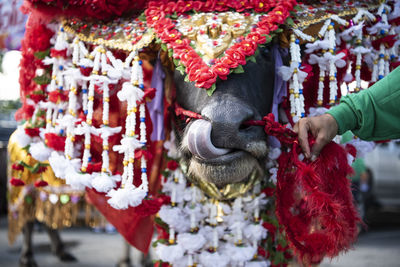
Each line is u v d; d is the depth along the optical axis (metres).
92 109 1.44
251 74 1.39
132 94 1.38
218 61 1.25
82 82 1.47
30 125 1.69
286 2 1.42
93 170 1.44
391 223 6.56
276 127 1.25
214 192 1.57
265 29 1.33
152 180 1.75
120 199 1.34
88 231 5.32
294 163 1.21
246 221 1.64
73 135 1.48
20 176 1.99
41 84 1.63
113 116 1.56
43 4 1.49
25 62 1.68
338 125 1.17
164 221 1.61
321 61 1.44
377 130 1.19
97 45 1.48
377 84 1.19
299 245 1.22
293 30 1.40
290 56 1.53
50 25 1.61
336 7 1.48
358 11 1.46
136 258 3.94
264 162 1.50
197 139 1.21
